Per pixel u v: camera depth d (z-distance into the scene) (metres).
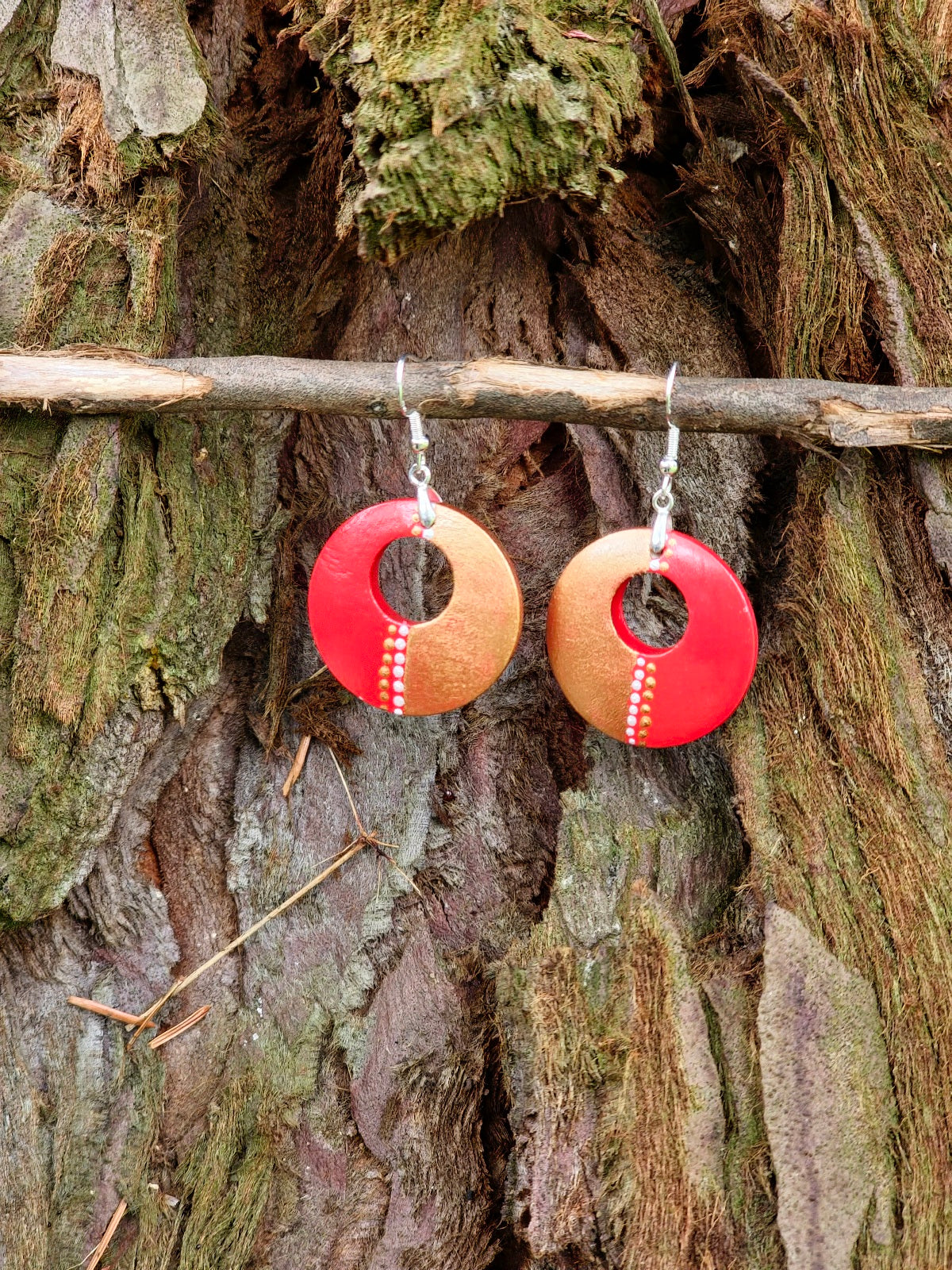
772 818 0.38
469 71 0.36
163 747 0.40
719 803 0.40
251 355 0.40
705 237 0.40
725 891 0.39
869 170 0.38
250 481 0.40
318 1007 0.41
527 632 0.41
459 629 0.39
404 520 0.39
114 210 0.38
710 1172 0.38
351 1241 0.40
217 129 0.39
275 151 0.40
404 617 0.41
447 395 0.38
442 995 0.40
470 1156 0.40
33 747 0.39
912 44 0.38
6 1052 0.40
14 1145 0.40
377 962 0.41
